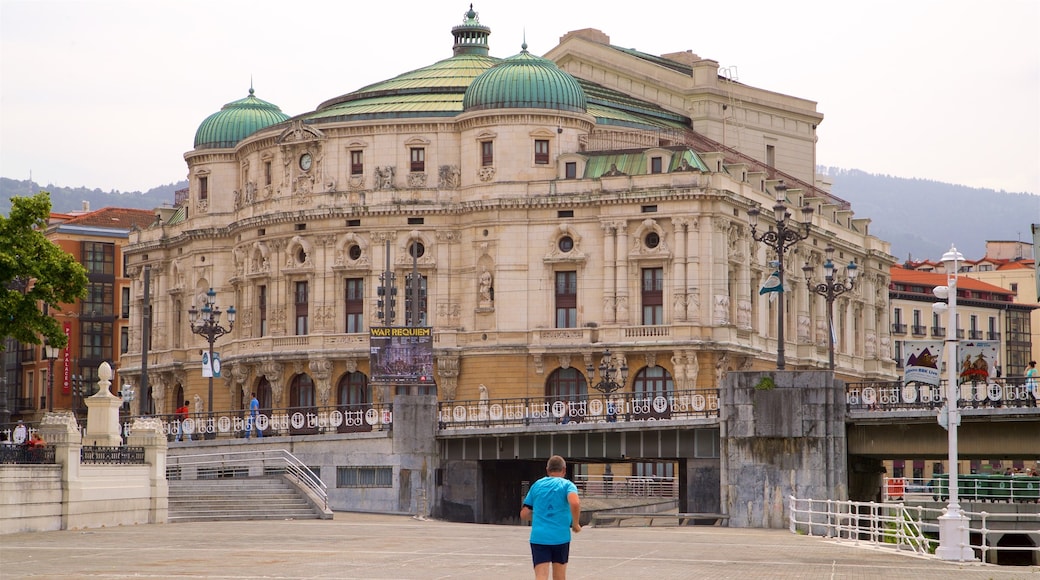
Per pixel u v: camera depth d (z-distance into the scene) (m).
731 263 117.19
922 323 175.62
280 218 124.12
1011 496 88.69
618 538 61.38
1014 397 73.31
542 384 117.25
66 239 167.75
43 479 61.78
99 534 59.91
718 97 143.75
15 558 47.59
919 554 52.91
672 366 114.31
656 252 114.94
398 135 122.06
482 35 138.38
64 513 62.84
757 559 49.94
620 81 147.75
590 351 115.38
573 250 117.44
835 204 147.12
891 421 75.62
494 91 119.81
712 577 42.97
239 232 129.62
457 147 122.06
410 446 91.12
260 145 128.38
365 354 119.69
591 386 115.25
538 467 104.12
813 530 71.62
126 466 67.62
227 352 129.50
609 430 85.50
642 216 115.62
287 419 96.69
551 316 117.81
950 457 53.47
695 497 83.62
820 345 135.62
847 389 79.31
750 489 77.44
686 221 114.56
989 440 75.06
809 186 145.12
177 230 140.00
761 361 122.81
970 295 183.00
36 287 88.50
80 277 90.19
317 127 123.25
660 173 115.88
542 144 120.12
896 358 171.12
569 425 86.88
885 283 154.00
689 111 143.75
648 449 85.06
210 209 136.25
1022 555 88.50
